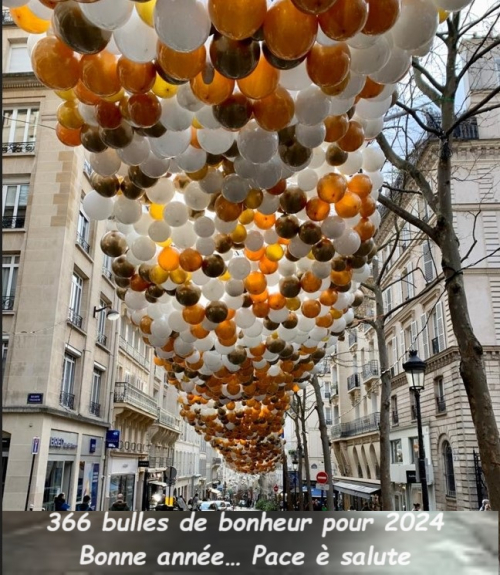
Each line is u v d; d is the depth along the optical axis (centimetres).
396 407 2733
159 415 3150
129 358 2694
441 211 588
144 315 584
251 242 471
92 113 334
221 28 232
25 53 1850
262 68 273
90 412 1978
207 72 271
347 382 3934
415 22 275
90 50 262
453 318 530
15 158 1789
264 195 416
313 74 270
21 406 1533
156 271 489
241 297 525
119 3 239
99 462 2062
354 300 609
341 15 235
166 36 237
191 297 496
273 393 714
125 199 438
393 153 660
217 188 398
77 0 231
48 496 1608
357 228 471
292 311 557
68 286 1734
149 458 3116
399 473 2419
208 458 6688
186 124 314
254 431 988
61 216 1720
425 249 2277
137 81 279
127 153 349
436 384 2223
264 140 321
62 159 1773
